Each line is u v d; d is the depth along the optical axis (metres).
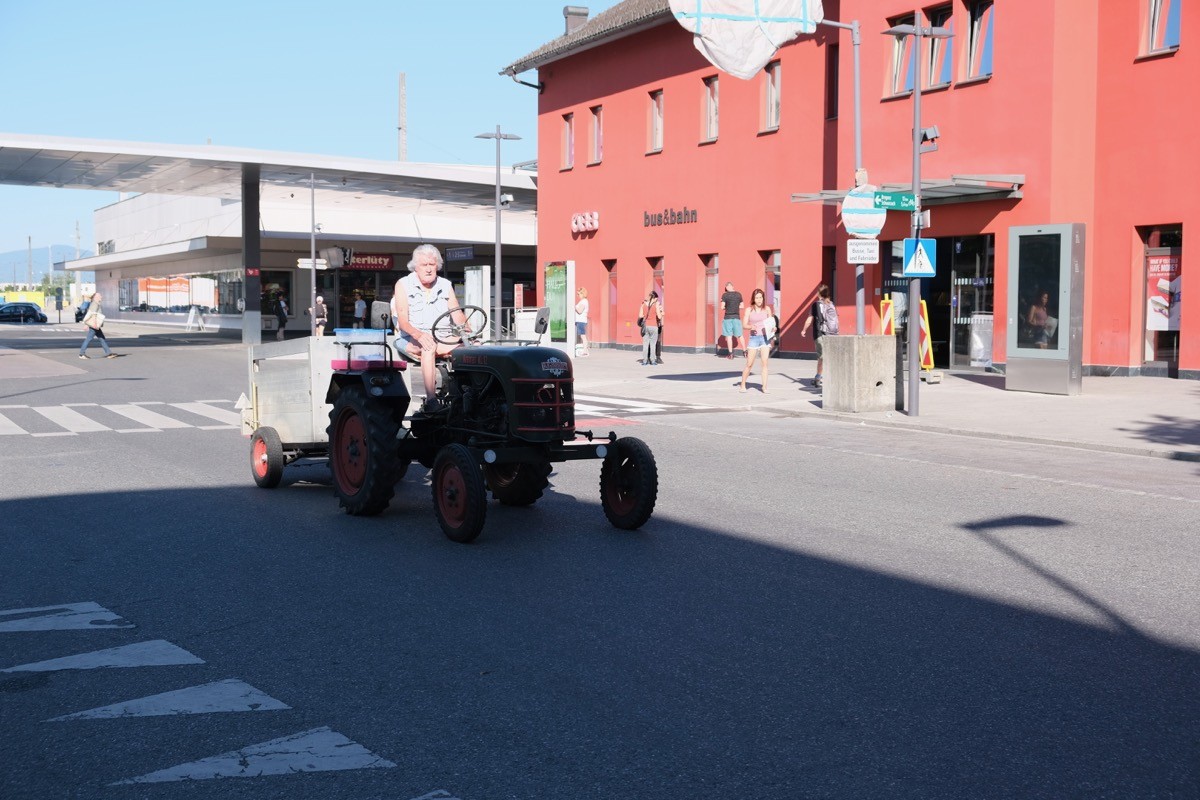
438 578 7.03
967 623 6.02
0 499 9.99
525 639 5.73
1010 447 13.41
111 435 14.80
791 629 5.91
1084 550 7.82
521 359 8.17
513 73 38.53
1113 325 21.19
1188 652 5.52
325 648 5.60
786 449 13.28
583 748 4.31
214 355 34.47
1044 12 20.53
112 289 87.31
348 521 8.96
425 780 4.03
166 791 3.96
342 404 9.26
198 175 38.97
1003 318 21.75
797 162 27.61
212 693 4.95
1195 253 19.81
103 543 8.12
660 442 13.96
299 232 55.69
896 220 24.08
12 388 22.12
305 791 3.95
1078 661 5.38
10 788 3.99
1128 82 20.73
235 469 11.86
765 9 17.64
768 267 29.09
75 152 32.66
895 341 16.91
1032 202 20.94
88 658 5.46
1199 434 13.75
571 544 8.05
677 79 31.70
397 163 38.94
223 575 7.14
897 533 8.40
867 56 24.11
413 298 9.24
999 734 4.45
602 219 35.41
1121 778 4.04
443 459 8.18
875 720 4.61
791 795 3.90
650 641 5.70
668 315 32.53
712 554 7.70
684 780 4.02
